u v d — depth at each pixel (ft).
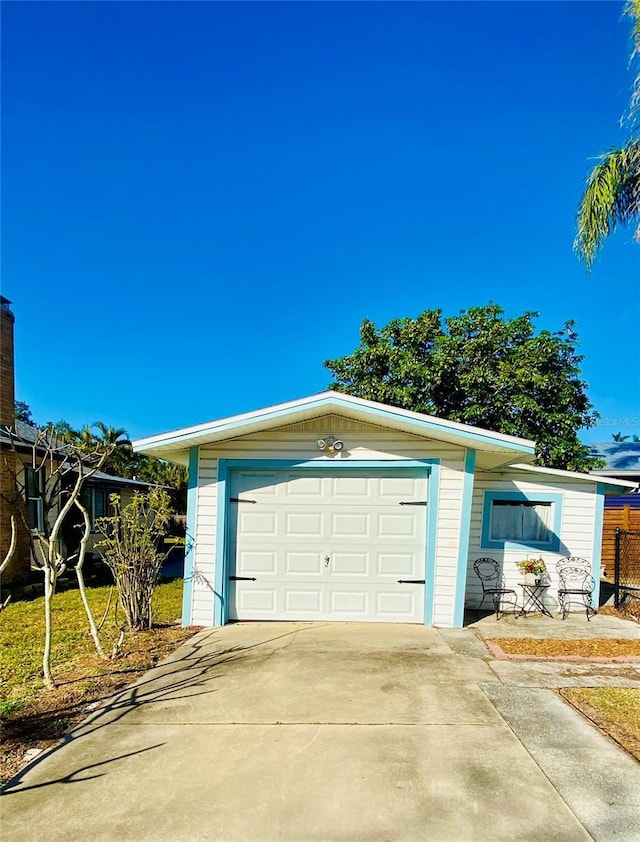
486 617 24.97
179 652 18.89
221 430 22.21
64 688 15.21
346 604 23.31
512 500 27.76
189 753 11.18
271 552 23.62
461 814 8.86
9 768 10.62
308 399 21.66
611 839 8.19
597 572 27.22
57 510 40.86
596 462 48.73
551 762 10.64
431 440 22.95
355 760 10.78
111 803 9.32
